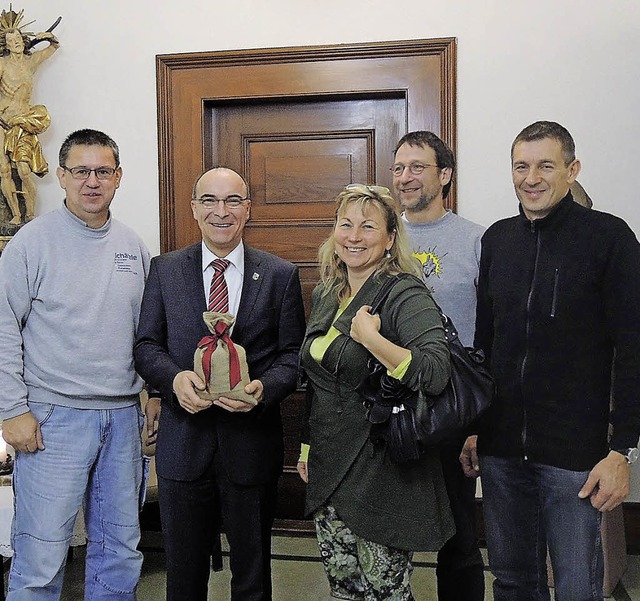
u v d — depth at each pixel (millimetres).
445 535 1897
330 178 3666
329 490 1896
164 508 2242
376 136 3615
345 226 1914
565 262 1943
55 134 3730
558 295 1938
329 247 2049
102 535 2389
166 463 2227
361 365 1864
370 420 1811
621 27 3318
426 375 1751
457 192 3463
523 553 2059
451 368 1834
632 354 1867
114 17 3670
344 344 1883
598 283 1917
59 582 2350
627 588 3039
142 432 2506
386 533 1831
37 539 2279
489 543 2094
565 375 1938
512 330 2016
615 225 1918
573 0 3344
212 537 2299
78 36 3695
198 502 2238
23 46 3506
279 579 3127
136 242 2477
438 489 1926
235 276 2318
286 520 3652
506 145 3418
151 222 3699
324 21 3529
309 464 1985
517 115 3402
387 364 1773
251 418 2225
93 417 2307
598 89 3344
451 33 3438
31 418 2260
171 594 2256
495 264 2100
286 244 3709
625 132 3332
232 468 2201
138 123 3682
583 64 3350
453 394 1818
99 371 2305
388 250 1971
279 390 2195
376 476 1848
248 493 2219
